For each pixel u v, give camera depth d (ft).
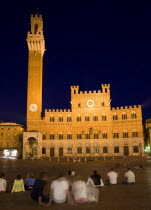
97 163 233.35
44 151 371.56
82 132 375.04
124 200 59.47
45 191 80.18
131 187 80.84
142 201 58.34
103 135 371.76
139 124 361.30
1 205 56.34
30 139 374.22
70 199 56.03
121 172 148.46
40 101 387.55
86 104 383.04
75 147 372.17
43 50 422.82
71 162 248.32
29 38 401.49
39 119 379.76
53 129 378.12
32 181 84.43
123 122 368.68
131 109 368.89
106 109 378.53
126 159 272.10
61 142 374.22
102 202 57.11
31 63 399.65
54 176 134.41
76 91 388.57
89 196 57.93
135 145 357.61
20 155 387.55
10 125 399.24
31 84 391.65
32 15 424.05
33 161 261.65
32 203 57.72
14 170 174.60
